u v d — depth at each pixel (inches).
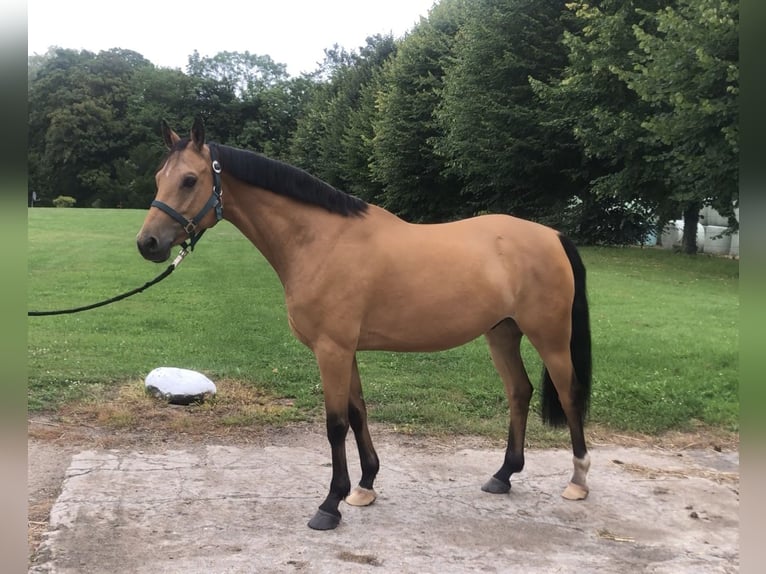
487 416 208.4
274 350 279.1
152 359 255.1
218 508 136.5
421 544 124.4
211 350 275.3
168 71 2274.9
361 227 134.7
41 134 2108.8
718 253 744.3
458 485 155.6
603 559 120.7
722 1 449.4
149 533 124.0
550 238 149.0
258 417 197.0
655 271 542.3
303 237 132.3
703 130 484.7
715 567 118.5
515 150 745.6
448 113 819.4
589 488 155.5
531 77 703.1
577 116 660.1
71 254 575.2
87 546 117.9
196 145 128.0
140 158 1968.5
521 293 143.6
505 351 154.5
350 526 131.3
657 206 676.1
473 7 818.2
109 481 147.6
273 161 133.3
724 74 458.0
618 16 584.7
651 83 513.3
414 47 1005.8
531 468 168.4
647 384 235.1
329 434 131.1
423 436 190.7
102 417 189.2
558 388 149.6
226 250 649.6
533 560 119.5
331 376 130.0
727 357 271.1
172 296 400.5
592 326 330.0
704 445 190.2
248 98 2208.4
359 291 129.7
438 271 134.0
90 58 2231.8
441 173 908.0
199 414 199.9
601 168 725.3
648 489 156.1
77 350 262.8
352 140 1242.0
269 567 113.3
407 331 134.6
